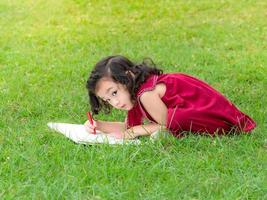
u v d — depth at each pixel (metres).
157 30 9.53
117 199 4.36
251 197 4.33
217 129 5.40
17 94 6.82
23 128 5.85
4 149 5.26
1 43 9.09
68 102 6.59
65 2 11.14
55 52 8.61
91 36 9.34
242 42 8.76
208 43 8.79
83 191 4.50
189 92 5.38
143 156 5.02
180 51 8.45
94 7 10.82
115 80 5.20
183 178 4.63
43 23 10.12
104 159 4.91
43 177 4.70
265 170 4.74
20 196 4.44
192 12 10.34
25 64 8.05
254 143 5.25
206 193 4.40
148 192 4.43
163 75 5.45
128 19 10.17
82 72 7.61
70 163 4.91
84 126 5.57
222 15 10.12
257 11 10.20
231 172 4.76
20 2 11.40
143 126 5.38
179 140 5.27
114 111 6.16
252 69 7.56
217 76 7.36
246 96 6.63
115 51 8.59
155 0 10.99
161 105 5.29
